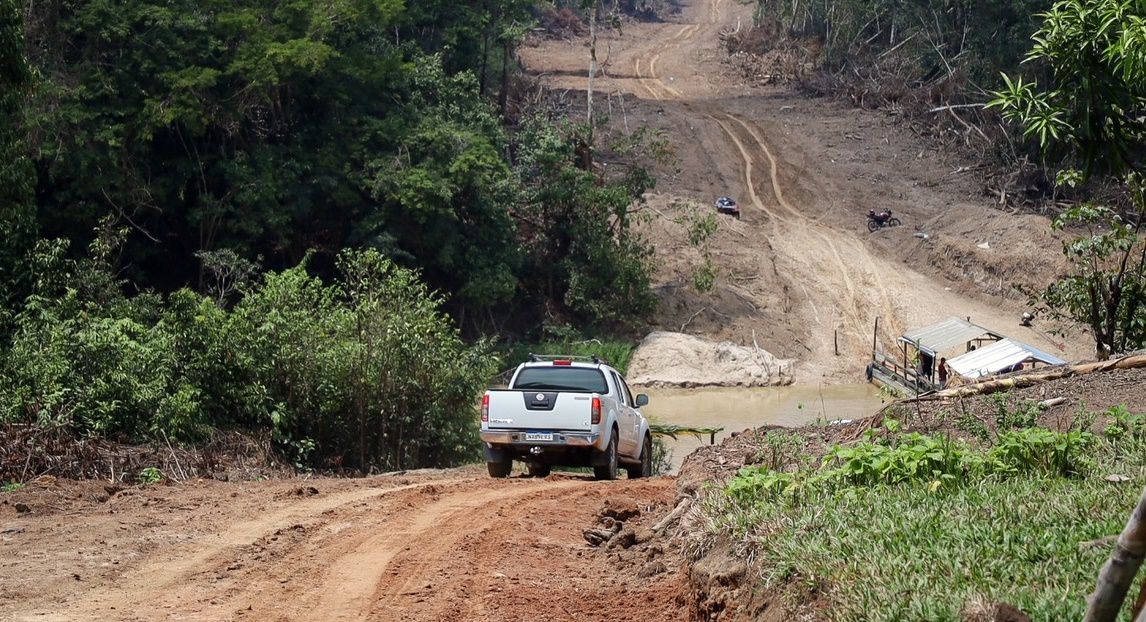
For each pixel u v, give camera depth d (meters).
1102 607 4.32
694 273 63.59
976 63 88.81
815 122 94.50
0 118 28.56
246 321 23.80
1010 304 65.56
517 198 58.81
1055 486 8.48
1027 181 80.00
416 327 26.30
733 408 52.75
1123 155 9.88
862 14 104.88
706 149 87.25
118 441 19.61
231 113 50.03
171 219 52.62
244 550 10.86
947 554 6.92
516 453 18.19
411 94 58.31
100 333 20.55
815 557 7.25
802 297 67.06
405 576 9.85
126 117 48.22
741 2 124.38
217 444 20.81
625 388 20.47
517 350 58.19
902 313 65.50
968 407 12.70
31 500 13.34
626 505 12.93
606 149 84.12
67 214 47.00
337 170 53.78
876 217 75.44
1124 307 22.17
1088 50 9.78
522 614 8.72
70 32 47.84
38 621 8.45
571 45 124.38
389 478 17.69
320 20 53.41
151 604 8.98
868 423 12.93
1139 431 10.34
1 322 23.80
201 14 50.94
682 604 8.72
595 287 61.19
